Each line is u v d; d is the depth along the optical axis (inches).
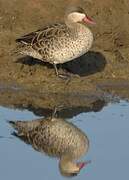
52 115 620.4
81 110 630.5
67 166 529.0
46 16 792.3
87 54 724.0
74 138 576.4
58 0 811.4
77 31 662.5
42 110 629.9
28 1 803.4
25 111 625.9
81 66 709.3
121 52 741.3
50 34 671.8
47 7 802.8
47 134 583.5
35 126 596.7
